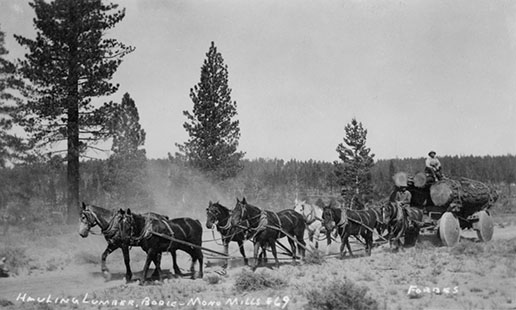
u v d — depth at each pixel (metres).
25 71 27.08
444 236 19.33
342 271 15.40
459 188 19.97
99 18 28.83
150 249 14.20
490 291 12.21
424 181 20.45
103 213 14.71
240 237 16.81
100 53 29.02
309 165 156.38
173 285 13.82
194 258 15.34
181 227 14.97
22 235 23.23
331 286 11.59
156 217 14.77
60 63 27.83
